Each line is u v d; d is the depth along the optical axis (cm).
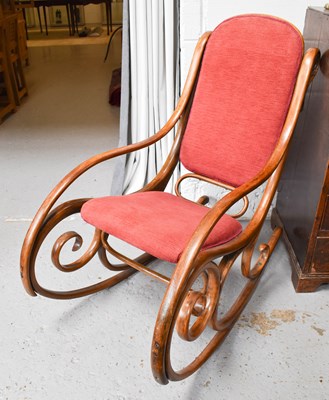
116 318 142
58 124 322
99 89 409
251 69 133
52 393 116
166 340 94
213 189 191
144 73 188
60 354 128
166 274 162
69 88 415
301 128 153
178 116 147
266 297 151
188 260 96
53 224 124
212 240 112
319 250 143
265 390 117
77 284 157
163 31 180
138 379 120
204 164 145
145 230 113
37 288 128
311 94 144
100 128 313
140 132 201
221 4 158
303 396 115
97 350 129
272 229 189
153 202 133
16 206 209
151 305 147
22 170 247
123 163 203
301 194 152
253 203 191
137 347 130
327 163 128
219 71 139
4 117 338
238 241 116
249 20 134
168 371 100
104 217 120
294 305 147
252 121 134
